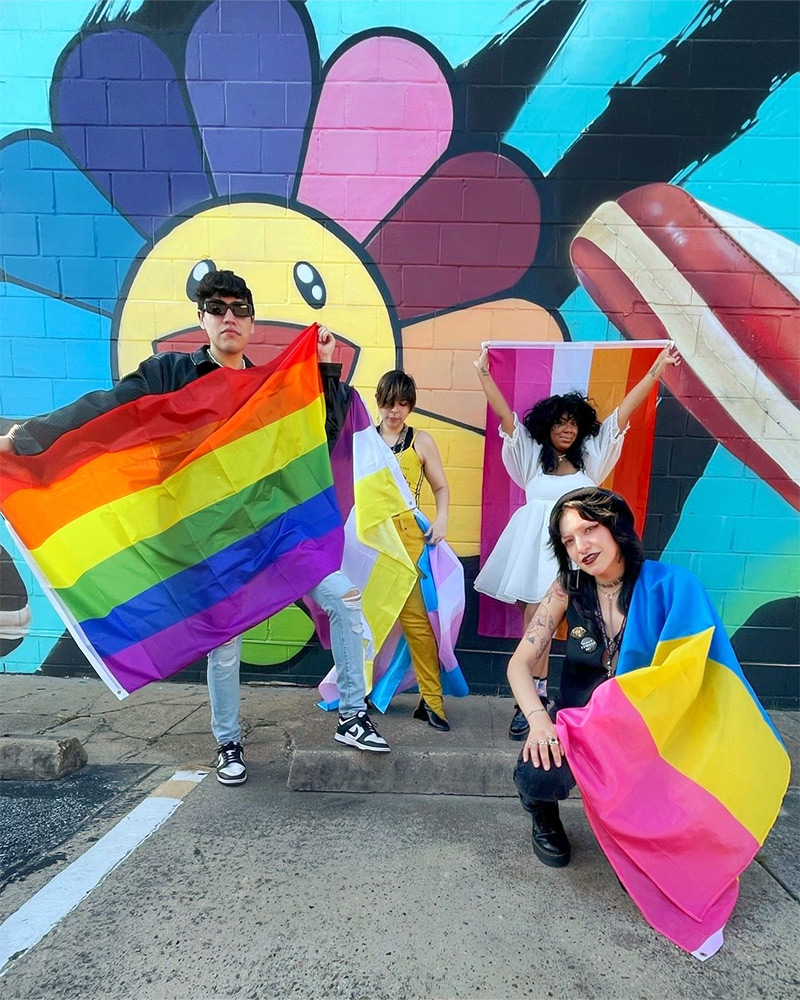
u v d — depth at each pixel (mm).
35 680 4121
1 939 2049
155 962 1964
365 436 3240
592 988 1905
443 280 3803
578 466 3410
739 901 2311
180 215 3857
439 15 3602
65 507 2682
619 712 2109
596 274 3754
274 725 3529
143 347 3965
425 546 3381
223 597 2900
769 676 3932
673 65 3596
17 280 3969
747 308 3729
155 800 2857
